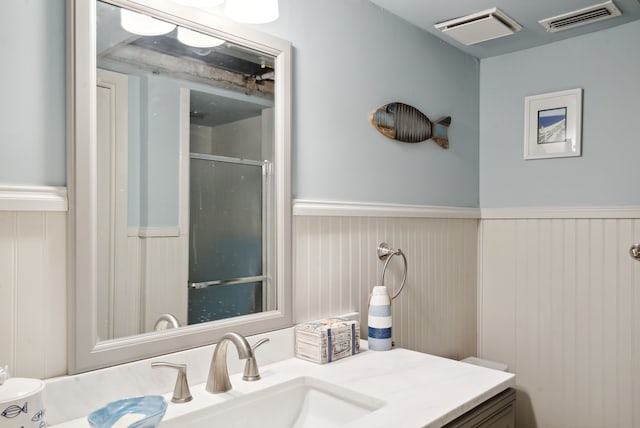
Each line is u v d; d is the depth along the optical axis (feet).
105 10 3.74
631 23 7.15
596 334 7.39
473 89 8.53
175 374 4.13
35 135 3.46
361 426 3.47
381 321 5.46
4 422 2.74
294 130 5.33
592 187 7.50
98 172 3.69
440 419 3.65
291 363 4.94
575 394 7.57
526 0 6.36
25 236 3.40
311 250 5.48
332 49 5.80
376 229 6.41
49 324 3.49
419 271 7.22
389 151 6.70
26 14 3.43
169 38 4.18
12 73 3.36
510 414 4.62
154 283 4.06
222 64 4.58
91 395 3.61
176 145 4.23
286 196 5.10
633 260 7.07
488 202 8.60
